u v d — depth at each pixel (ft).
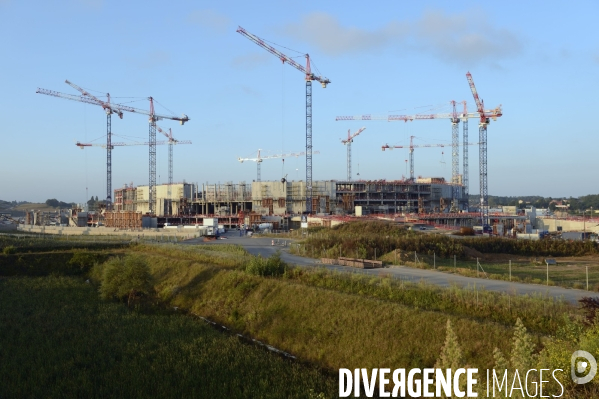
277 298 146.82
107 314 159.33
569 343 69.21
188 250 231.50
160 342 129.90
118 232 399.44
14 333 137.80
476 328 98.78
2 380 105.81
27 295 184.55
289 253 240.12
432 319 107.65
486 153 565.12
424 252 220.84
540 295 112.98
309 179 576.61
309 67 555.28
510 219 520.83
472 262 214.07
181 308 173.78
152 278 197.77
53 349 124.57
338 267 183.93
